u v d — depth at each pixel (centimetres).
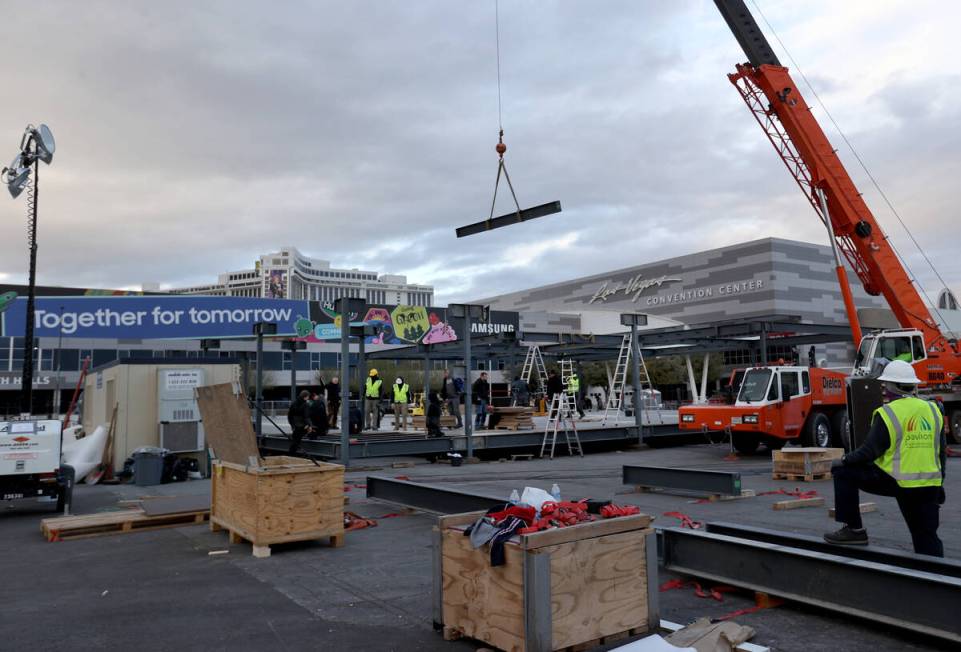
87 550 820
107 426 1658
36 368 4947
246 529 780
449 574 486
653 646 407
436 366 5741
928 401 552
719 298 7269
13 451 1081
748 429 1712
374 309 5378
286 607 567
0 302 1947
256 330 2217
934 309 2191
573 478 1437
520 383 2714
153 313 5116
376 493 1090
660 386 6512
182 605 580
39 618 553
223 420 874
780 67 1933
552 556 417
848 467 564
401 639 488
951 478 1352
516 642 419
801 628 493
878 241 1959
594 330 7050
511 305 10081
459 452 1855
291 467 804
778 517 924
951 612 433
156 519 949
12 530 985
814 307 6956
